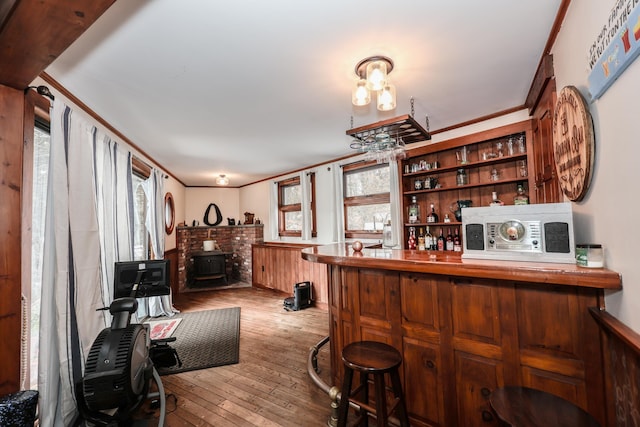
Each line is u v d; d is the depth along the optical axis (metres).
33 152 1.66
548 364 1.33
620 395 1.10
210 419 1.94
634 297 0.96
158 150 3.75
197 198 6.77
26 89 1.60
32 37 1.13
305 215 4.98
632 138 0.93
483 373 1.49
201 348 3.03
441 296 1.62
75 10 1.00
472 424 1.52
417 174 3.33
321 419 1.92
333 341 2.18
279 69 1.89
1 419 1.17
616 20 0.96
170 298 4.25
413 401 1.72
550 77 1.73
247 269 6.41
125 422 1.72
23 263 1.60
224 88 2.12
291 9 1.35
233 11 1.35
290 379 2.42
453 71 1.98
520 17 1.46
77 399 1.63
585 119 1.24
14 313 1.47
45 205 1.87
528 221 1.39
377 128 2.23
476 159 3.02
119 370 1.54
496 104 2.55
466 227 1.58
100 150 2.45
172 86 2.08
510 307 1.42
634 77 0.90
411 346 1.73
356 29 1.51
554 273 1.18
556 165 1.67
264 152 4.02
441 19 1.45
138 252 3.85
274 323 3.81
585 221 1.38
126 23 1.42
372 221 4.19
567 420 0.97
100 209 2.44
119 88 2.09
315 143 3.64
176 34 1.51
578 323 1.27
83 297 1.95
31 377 1.81
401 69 1.95
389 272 1.82
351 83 2.09
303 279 4.88
